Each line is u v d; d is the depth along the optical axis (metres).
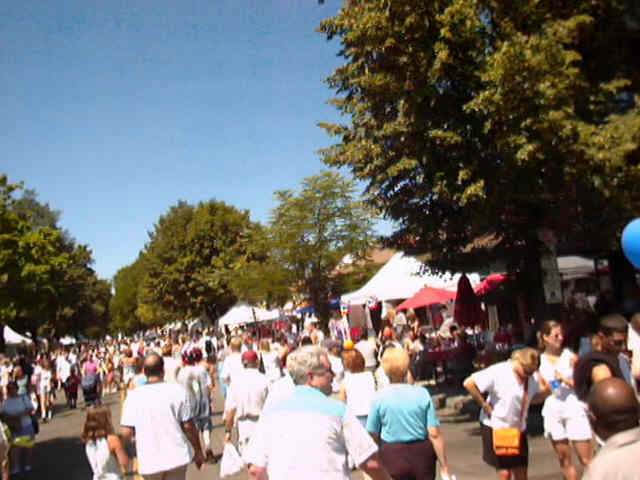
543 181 10.61
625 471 2.47
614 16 10.41
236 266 34.94
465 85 10.88
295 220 29.52
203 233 58.88
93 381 21.97
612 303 15.49
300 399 3.82
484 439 5.93
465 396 14.48
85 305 70.88
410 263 21.42
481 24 10.41
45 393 21.47
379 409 5.23
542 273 12.38
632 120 9.59
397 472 5.08
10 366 23.30
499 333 17.67
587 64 10.82
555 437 5.93
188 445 5.75
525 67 9.31
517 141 9.67
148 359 5.91
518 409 5.70
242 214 60.22
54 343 67.69
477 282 19.19
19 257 15.50
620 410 2.59
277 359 11.91
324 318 30.17
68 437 16.61
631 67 10.82
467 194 10.41
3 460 5.99
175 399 5.77
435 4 10.37
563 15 10.54
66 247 67.06
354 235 29.31
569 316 11.73
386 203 12.94
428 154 11.22
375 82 11.23
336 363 10.30
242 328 42.12
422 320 31.28
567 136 9.43
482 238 14.25
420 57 10.62
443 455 5.18
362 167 12.80
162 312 63.16
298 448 3.62
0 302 15.03
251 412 7.79
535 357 5.62
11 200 16.09
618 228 10.50
